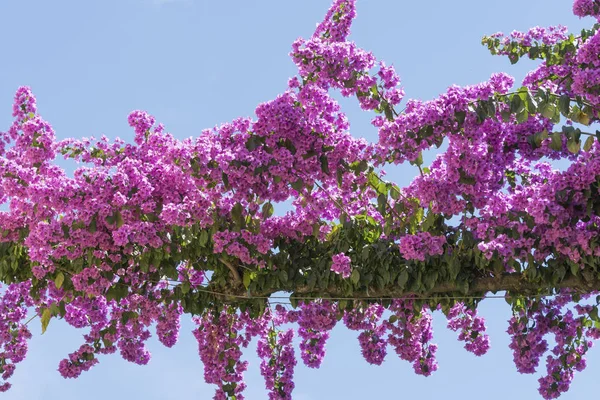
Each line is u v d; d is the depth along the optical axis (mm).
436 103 6160
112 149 7387
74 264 7516
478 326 8781
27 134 7152
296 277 7859
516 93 6160
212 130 6844
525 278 7344
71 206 6664
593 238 6551
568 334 8352
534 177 7555
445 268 7379
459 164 6559
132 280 7867
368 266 7602
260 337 9172
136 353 9195
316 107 6707
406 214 7387
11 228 7328
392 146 6312
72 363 9070
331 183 7305
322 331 8867
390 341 8812
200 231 7395
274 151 6758
